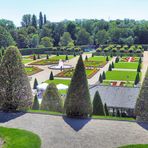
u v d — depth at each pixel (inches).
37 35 6683.1
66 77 2928.2
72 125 901.2
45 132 841.5
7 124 907.4
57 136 813.2
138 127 888.3
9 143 752.3
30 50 5698.8
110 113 1624.0
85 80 974.4
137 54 5002.5
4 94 1021.2
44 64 3946.9
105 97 1664.6
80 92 967.0
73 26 7381.9
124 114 1599.4
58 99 1153.4
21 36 6397.6
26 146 735.1
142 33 6737.2
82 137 807.1
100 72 3262.8
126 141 781.3
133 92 1690.5
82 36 6998.0
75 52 5556.1
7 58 1008.2
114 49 5378.9
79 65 968.3
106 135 821.9
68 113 984.3
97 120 955.3
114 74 3105.3
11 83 1012.5
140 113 936.3
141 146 743.7
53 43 7121.1
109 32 7062.0
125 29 6884.8
